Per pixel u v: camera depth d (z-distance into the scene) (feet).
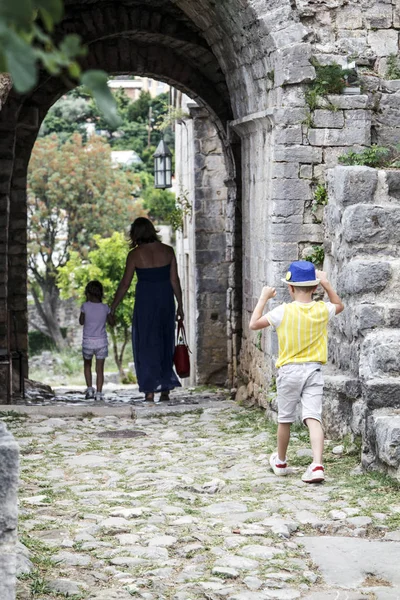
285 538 18.42
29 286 164.14
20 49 6.77
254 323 23.85
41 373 143.74
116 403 42.47
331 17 34.50
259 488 22.54
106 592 15.30
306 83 33.71
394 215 28.37
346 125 33.88
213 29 38.96
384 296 27.25
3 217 45.75
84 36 48.01
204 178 60.08
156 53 51.49
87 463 25.84
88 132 168.25
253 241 38.68
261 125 36.45
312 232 33.96
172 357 42.47
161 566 16.67
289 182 33.86
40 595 14.99
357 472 23.88
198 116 59.57
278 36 33.55
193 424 33.37
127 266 41.88
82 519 19.72
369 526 19.19
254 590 15.48
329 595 15.28
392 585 15.90
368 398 24.03
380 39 34.88
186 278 68.39
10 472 11.94
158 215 156.56
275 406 32.55
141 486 22.89
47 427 31.76
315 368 23.43
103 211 155.43
